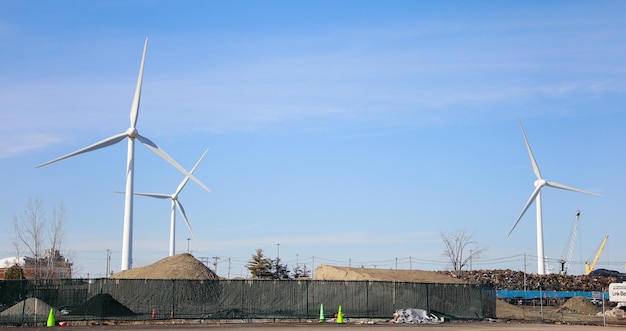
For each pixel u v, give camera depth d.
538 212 96.19
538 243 97.19
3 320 44.66
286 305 52.62
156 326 43.91
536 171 95.50
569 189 94.31
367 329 41.62
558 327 46.81
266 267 117.62
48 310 46.22
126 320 47.56
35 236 106.00
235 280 53.09
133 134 72.00
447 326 46.00
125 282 51.41
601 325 52.16
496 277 95.06
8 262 100.56
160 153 74.94
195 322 48.81
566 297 81.19
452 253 116.12
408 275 70.88
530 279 93.38
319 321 50.78
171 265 70.31
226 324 46.62
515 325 48.72
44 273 94.94
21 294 46.97
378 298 53.91
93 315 47.53
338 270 69.50
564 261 106.44
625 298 54.19
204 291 52.75
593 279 96.00
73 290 48.62
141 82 73.31
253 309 51.94
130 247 71.44
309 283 53.47
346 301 53.56
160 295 52.03
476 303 55.84
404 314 51.72
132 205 72.00
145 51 73.31
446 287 55.50
